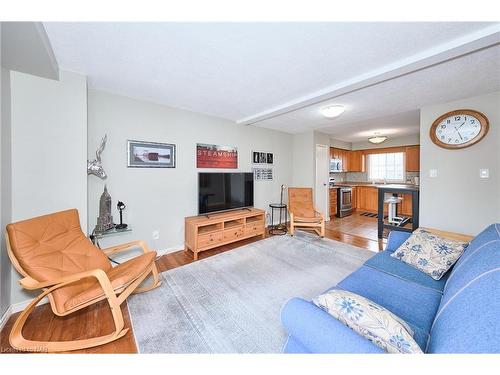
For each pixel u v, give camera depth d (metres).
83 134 2.01
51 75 1.80
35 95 1.80
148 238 2.83
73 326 1.57
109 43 1.56
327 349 0.73
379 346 0.73
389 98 2.66
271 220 4.58
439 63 1.80
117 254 2.59
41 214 1.83
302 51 1.68
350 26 1.39
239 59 1.80
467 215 2.66
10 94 1.70
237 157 3.89
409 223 4.27
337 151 6.23
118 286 1.47
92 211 2.38
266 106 3.04
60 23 1.34
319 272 2.40
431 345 0.80
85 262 1.76
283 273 2.38
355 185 6.23
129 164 2.64
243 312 1.71
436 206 2.88
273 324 1.58
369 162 6.66
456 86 2.31
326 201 5.08
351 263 2.64
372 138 5.57
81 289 1.61
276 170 4.66
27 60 1.57
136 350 1.35
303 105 2.81
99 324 1.59
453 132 2.71
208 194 3.22
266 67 1.94
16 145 1.72
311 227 4.10
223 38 1.51
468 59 1.77
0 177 1.56
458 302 0.82
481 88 2.36
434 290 1.36
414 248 1.75
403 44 1.59
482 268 0.89
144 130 2.77
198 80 2.20
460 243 1.60
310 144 4.73
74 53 1.68
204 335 1.47
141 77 2.13
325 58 1.79
